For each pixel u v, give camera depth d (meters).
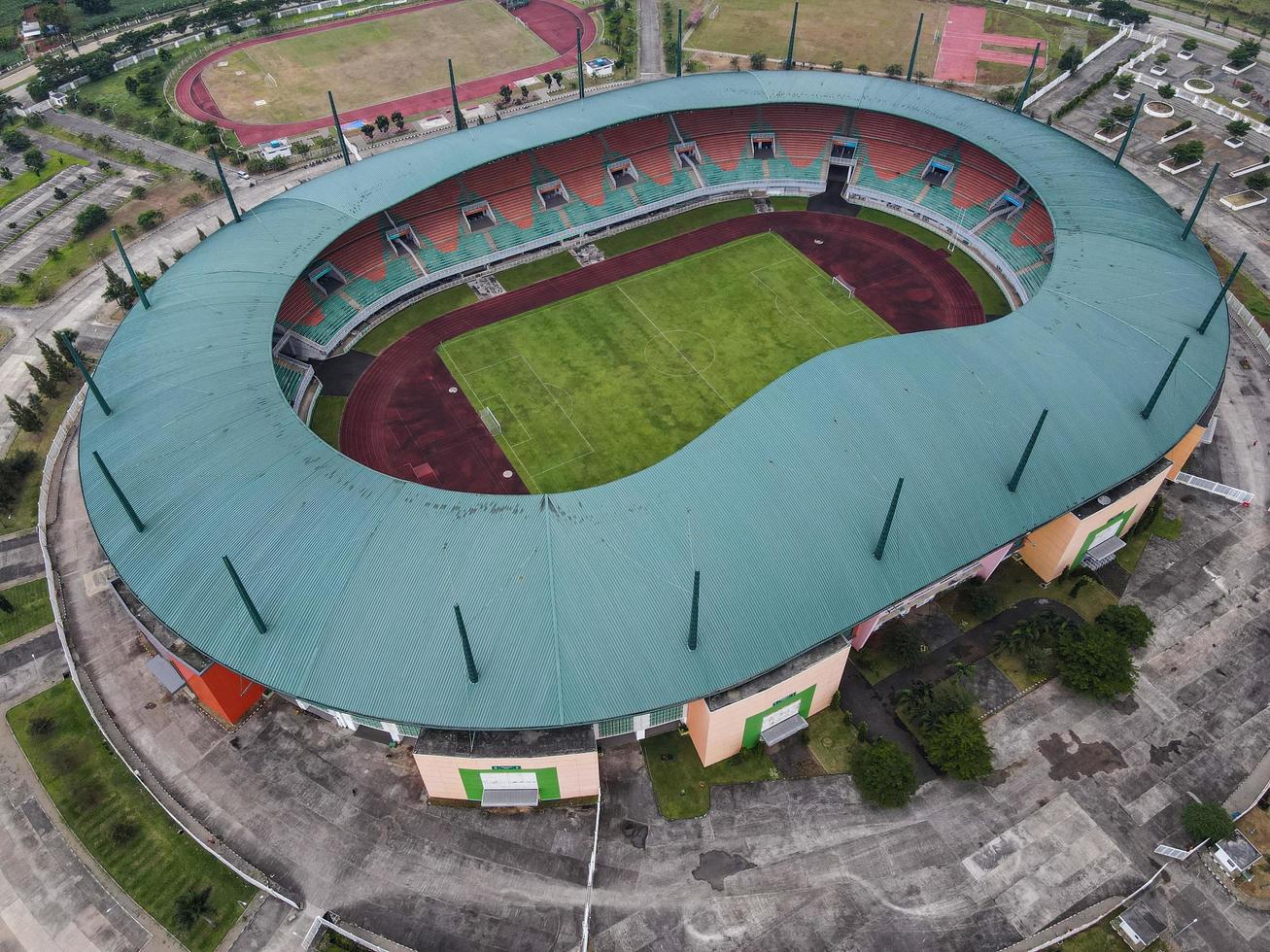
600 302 99.00
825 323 95.06
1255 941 50.00
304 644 54.81
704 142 115.31
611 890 52.50
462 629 49.84
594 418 84.31
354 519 60.91
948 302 97.62
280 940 50.59
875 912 51.38
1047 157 98.44
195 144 133.12
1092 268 82.19
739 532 59.47
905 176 110.81
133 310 82.44
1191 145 116.69
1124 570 69.44
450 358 91.94
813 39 162.88
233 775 58.09
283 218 93.00
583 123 105.44
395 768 58.41
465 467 79.62
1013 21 167.25
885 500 61.75
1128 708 60.81
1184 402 70.56
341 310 93.75
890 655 63.25
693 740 59.09
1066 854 53.66
